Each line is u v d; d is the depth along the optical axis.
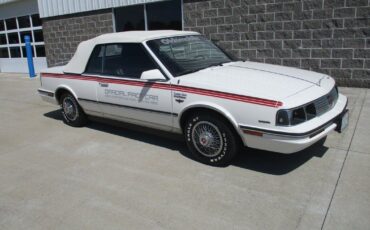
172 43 5.21
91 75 5.74
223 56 5.55
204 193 3.82
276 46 8.68
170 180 4.16
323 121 3.98
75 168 4.66
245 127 4.01
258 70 4.81
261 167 4.36
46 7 13.67
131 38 5.20
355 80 7.91
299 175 4.09
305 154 4.62
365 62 7.70
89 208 3.66
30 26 14.93
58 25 13.50
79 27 12.79
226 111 4.11
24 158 5.12
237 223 3.26
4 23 15.98
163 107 4.74
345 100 4.74
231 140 4.23
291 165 4.36
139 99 5.01
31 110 8.12
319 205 3.47
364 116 5.95
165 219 3.39
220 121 4.23
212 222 3.30
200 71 4.79
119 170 4.52
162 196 3.81
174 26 10.31
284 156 4.62
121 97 5.28
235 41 9.27
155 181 4.16
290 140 3.76
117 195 3.89
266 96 3.88
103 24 12.02
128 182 4.18
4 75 15.57
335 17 7.77
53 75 6.51
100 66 5.67
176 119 4.64
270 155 4.67
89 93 5.84
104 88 5.52
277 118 3.78
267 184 3.93
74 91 6.13
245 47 9.15
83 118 6.36
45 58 14.71
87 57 5.86
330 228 3.12
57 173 4.54
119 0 11.25
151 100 4.86
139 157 4.89
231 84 4.21
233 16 9.12
